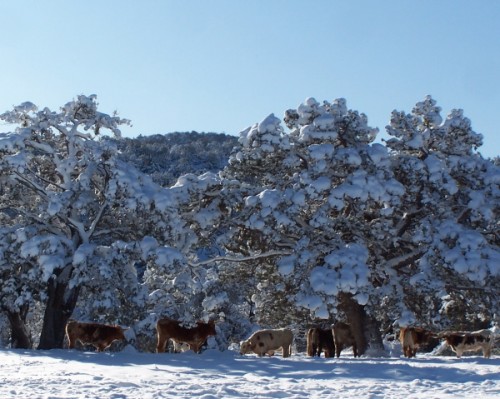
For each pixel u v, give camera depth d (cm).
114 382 1602
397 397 1410
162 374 1869
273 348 2675
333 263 3050
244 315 5053
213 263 3869
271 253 3459
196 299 3650
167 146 16438
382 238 3297
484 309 3616
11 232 3203
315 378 1883
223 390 1468
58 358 2362
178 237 3325
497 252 3212
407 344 2925
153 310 3409
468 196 3419
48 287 3225
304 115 3528
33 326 5025
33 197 3569
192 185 3406
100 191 3350
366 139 3534
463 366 2244
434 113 3631
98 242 3391
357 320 3375
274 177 3503
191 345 2816
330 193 3256
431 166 3375
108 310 3062
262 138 3447
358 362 2348
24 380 1612
